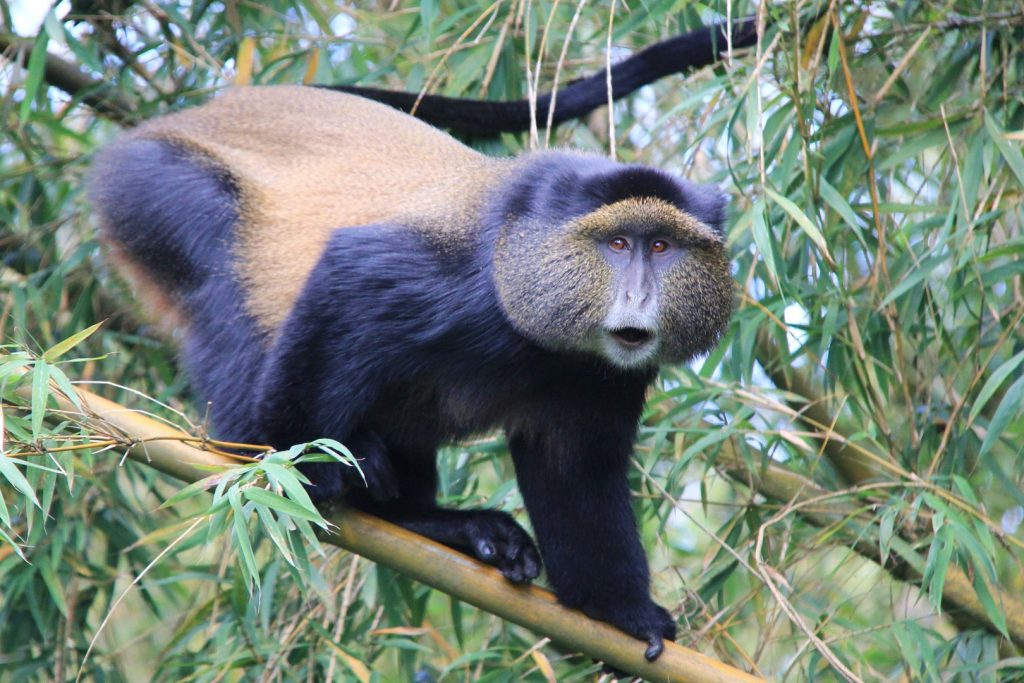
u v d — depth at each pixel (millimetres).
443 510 8969
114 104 12031
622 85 11312
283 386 8469
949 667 9656
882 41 10250
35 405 6785
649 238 8555
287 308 9242
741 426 10086
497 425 9320
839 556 12219
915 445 9977
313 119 10258
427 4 9812
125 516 11945
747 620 10297
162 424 8430
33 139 12477
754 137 9039
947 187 10695
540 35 11719
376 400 8859
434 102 11352
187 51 12000
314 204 9492
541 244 8500
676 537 13719
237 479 7215
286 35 11508
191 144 10125
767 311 9641
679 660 8391
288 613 10844
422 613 10766
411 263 8555
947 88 10352
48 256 11602
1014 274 9344
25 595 11531
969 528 9078
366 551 8422
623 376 8922
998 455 11578
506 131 11477
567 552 8867
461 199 8906
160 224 9922
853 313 10352
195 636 10844
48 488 7445
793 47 9445
